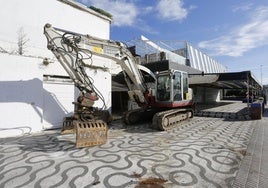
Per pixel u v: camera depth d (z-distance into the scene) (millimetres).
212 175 3674
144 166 4125
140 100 8750
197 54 22594
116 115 12938
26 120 7551
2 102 6992
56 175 3727
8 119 7105
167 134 7188
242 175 3666
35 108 7832
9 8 7781
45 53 8688
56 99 8695
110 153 5004
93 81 9883
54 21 9117
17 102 7336
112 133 7402
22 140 6445
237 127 8469
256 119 10625
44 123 8242
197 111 13695
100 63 10469
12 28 7867
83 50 6344
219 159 4504
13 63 7277
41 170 3967
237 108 16609
